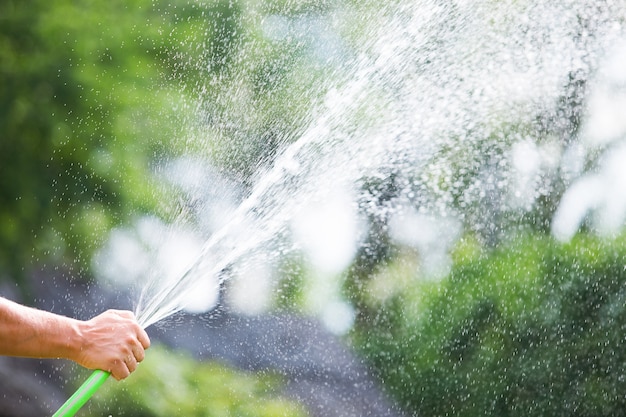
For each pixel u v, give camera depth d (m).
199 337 19.98
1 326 5.28
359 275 20.34
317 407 20.06
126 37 21.03
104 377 5.54
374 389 20.39
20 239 21.06
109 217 20.73
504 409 18.97
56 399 19.09
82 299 20.66
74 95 21.25
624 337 18.53
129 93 20.80
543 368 18.80
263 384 19.89
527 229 19.19
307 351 20.66
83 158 20.95
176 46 20.38
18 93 21.17
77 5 21.45
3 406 18.50
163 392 18.84
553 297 18.94
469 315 19.64
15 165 21.11
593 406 18.30
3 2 21.25
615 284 18.77
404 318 20.55
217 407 19.11
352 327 20.70
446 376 19.75
